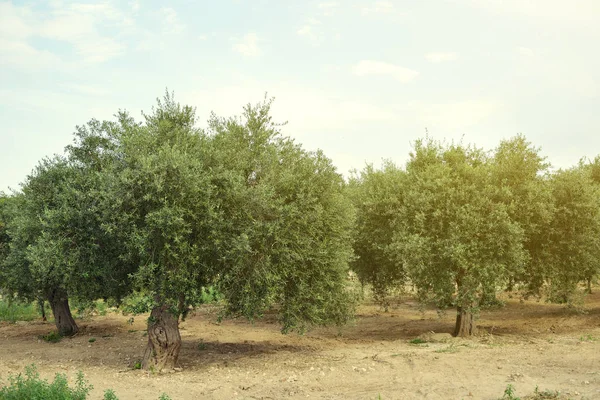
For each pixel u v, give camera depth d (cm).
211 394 1266
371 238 2248
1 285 2606
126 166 1545
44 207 1903
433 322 2570
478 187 1983
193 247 1441
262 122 1709
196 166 1460
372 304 3297
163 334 1591
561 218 2050
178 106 1678
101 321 2842
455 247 1862
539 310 2806
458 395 1165
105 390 1240
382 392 1219
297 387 1301
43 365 1717
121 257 1512
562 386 1207
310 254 1630
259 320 2805
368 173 2502
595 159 3038
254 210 1516
